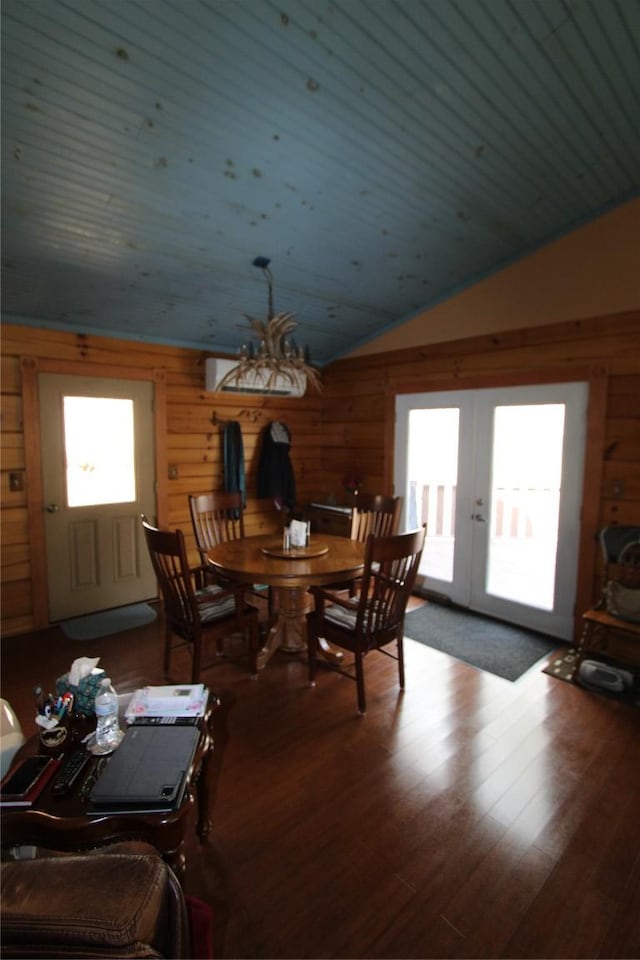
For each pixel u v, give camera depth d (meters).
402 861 1.65
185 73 1.82
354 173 2.46
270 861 1.64
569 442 3.29
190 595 2.54
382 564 2.65
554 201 2.92
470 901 1.51
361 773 2.07
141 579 4.01
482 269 3.63
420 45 1.83
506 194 2.79
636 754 2.20
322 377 5.04
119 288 3.17
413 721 2.44
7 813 1.18
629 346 2.98
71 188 2.28
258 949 1.36
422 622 3.73
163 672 2.91
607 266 3.05
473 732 2.36
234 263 3.10
